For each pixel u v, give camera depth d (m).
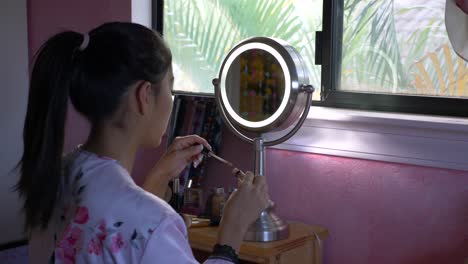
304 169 2.33
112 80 1.19
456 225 2.02
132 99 1.22
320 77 2.41
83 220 1.15
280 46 2.02
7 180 3.36
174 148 1.67
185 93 2.81
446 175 2.03
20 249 3.38
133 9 2.84
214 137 2.49
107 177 1.18
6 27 3.25
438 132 1.99
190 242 2.14
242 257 2.02
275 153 2.40
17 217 3.41
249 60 2.09
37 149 1.19
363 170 2.19
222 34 2.68
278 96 2.03
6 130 3.32
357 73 2.33
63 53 1.18
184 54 2.81
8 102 3.31
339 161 2.24
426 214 2.07
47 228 1.24
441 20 2.13
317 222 2.31
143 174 2.81
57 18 3.13
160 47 1.24
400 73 2.24
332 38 2.36
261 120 2.07
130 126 1.24
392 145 2.09
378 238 2.18
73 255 1.17
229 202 1.37
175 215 1.17
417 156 2.05
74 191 1.20
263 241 2.04
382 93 2.28
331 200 2.28
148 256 1.11
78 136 3.01
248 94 2.09
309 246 2.17
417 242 2.10
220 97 2.15
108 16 2.91
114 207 1.14
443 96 2.15
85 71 1.19
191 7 2.76
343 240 2.26
